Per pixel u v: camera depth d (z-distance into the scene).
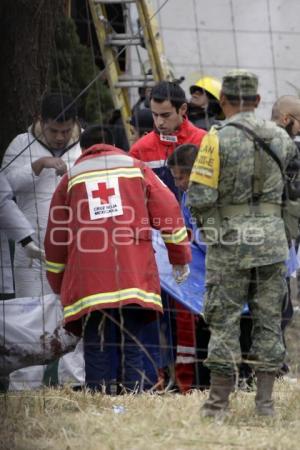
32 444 15.95
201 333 20.58
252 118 17.00
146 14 28.42
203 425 16.66
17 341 19.91
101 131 19.80
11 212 20.94
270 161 16.89
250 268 16.89
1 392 18.78
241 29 30.66
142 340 19.88
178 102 21.06
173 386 20.66
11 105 24.41
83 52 29.16
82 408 17.92
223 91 17.08
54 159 21.11
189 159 19.78
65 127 21.53
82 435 16.25
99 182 19.00
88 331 19.00
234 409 17.36
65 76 28.62
